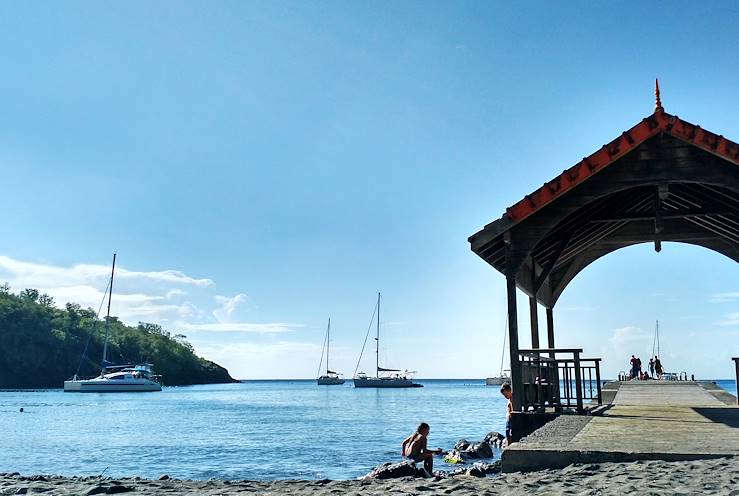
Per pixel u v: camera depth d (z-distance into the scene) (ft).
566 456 26.91
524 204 41.32
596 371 48.80
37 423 153.79
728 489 20.22
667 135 40.04
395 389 513.86
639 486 21.30
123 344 493.77
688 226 58.23
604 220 47.47
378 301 462.60
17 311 427.33
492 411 203.82
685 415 40.75
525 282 50.90
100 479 38.42
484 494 22.99
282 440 108.58
